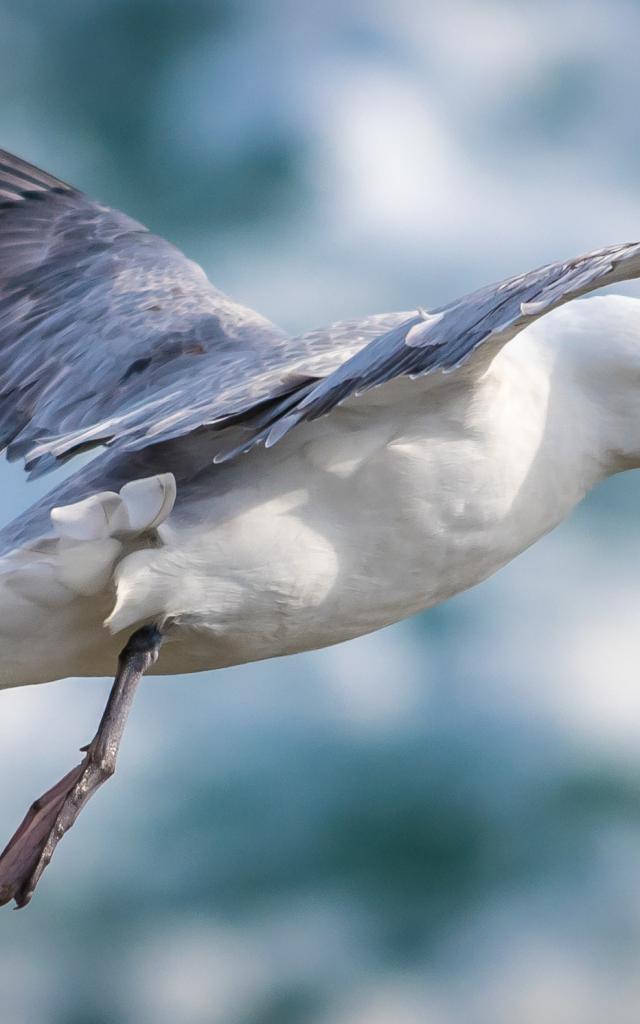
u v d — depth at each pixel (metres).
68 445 5.77
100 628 5.71
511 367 5.78
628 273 4.64
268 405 5.33
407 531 5.68
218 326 6.98
